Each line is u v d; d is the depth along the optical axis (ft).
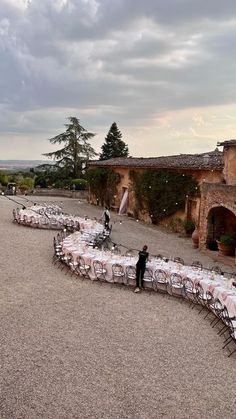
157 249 64.95
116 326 32.65
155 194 90.33
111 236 74.49
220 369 26.89
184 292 40.27
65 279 44.34
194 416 21.61
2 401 21.62
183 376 25.63
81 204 131.23
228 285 38.11
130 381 24.50
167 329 32.91
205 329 33.47
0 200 126.21
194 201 78.28
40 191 157.69
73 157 195.62
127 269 43.24
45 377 24.23
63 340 29.40
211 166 70.59
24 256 53.01
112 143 238.68
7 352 27.02
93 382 24.08
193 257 60.49
